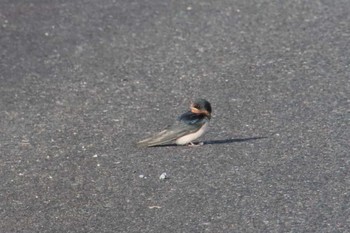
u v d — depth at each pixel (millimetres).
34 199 11406
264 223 10516
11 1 19234
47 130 13625
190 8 18906
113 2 19312
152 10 18828
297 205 10922
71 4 19172
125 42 17281
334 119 13625
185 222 10648
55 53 16828
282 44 17000
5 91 15227
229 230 10406
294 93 14734
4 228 10688
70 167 12305
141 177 11891
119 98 14812
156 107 14398
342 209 10766
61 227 10664
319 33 17484
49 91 15180
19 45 17172
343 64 15938
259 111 14062
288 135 13109
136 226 10609
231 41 17219
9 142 13219
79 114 14219
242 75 15617
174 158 12438
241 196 11227
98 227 10625
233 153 12531
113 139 13203
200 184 11617
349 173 11742
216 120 13773
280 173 11844
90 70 16047
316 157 12305
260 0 19266
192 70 15914
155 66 16141
